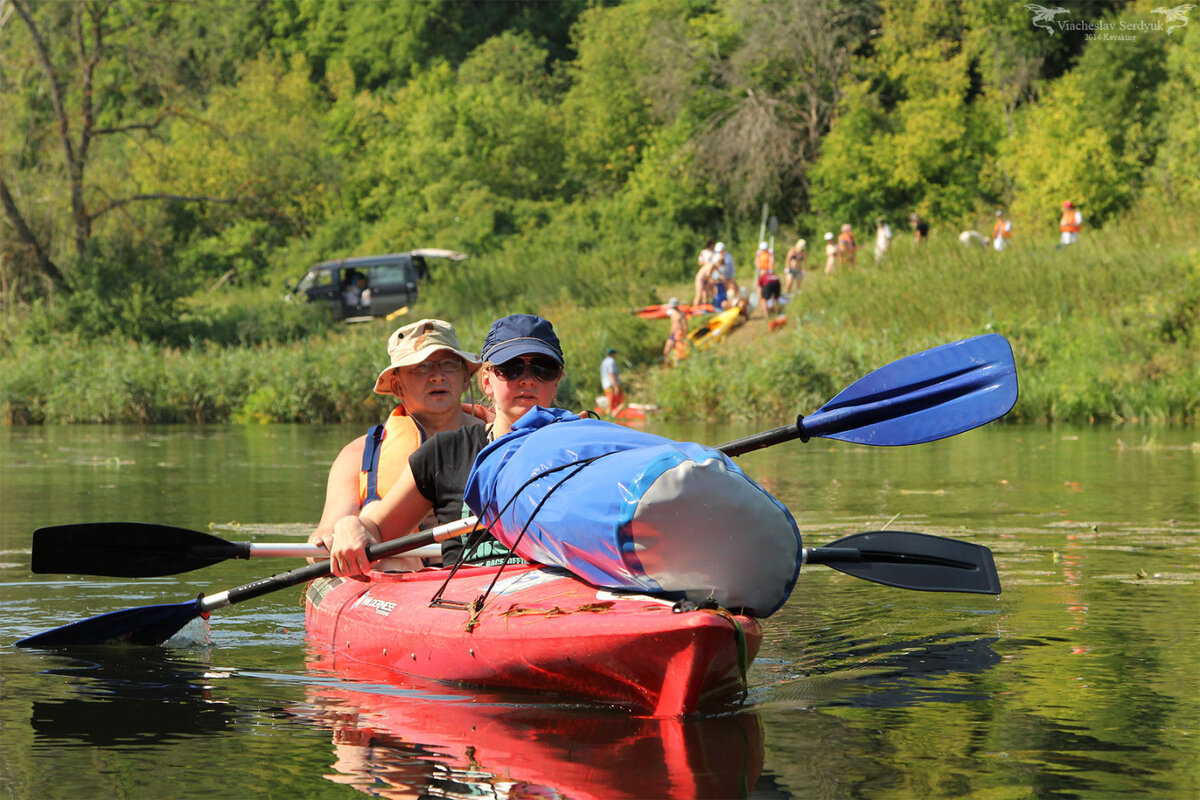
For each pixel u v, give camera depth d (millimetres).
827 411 5578
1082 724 3844
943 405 5523
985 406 5430
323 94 62281
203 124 38656
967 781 3309
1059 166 34438
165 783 3373
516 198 50219
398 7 62719
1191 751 3566
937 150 39312
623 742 3674
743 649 3838
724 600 4137
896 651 4906
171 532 5359
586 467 4281
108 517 9211
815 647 4996
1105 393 20719
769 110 42094
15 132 32781
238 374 25219
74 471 13414
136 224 34375
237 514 9344
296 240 49188
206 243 49750
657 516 4020
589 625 4004
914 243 29609
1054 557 7180
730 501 4062
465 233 44844
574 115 52844
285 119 55500
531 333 4805
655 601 4027
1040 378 21297
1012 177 38688
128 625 5230
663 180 43906
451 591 4742
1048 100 38000
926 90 40812
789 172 43188
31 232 32406
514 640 4207
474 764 3490
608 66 50906
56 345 27719
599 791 3248
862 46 45156
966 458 14570
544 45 63656
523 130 50188
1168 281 22859
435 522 5461
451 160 49281
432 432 5582
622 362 26125
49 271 32781
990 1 41281
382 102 60562
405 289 33719
